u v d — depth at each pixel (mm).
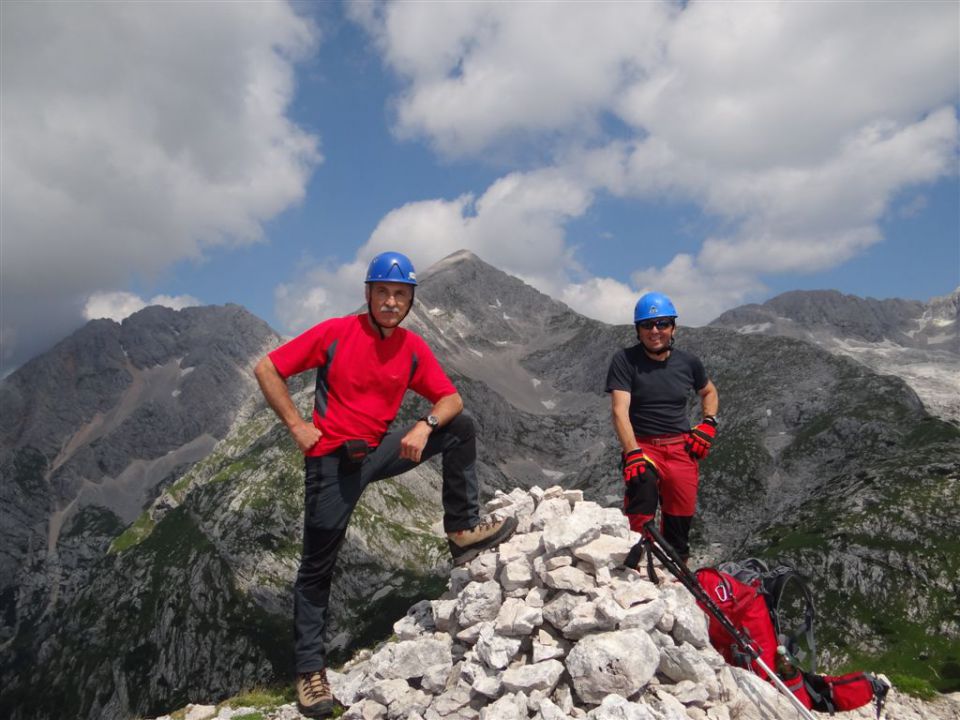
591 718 2148
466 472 2936
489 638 2580
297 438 2502
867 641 50406
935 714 3656
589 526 2764
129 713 76438
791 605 27688
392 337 2582
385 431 2639
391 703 2625
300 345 2514
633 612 2479
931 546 57281
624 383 3326
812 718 2381
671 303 3289
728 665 2592
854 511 66375
